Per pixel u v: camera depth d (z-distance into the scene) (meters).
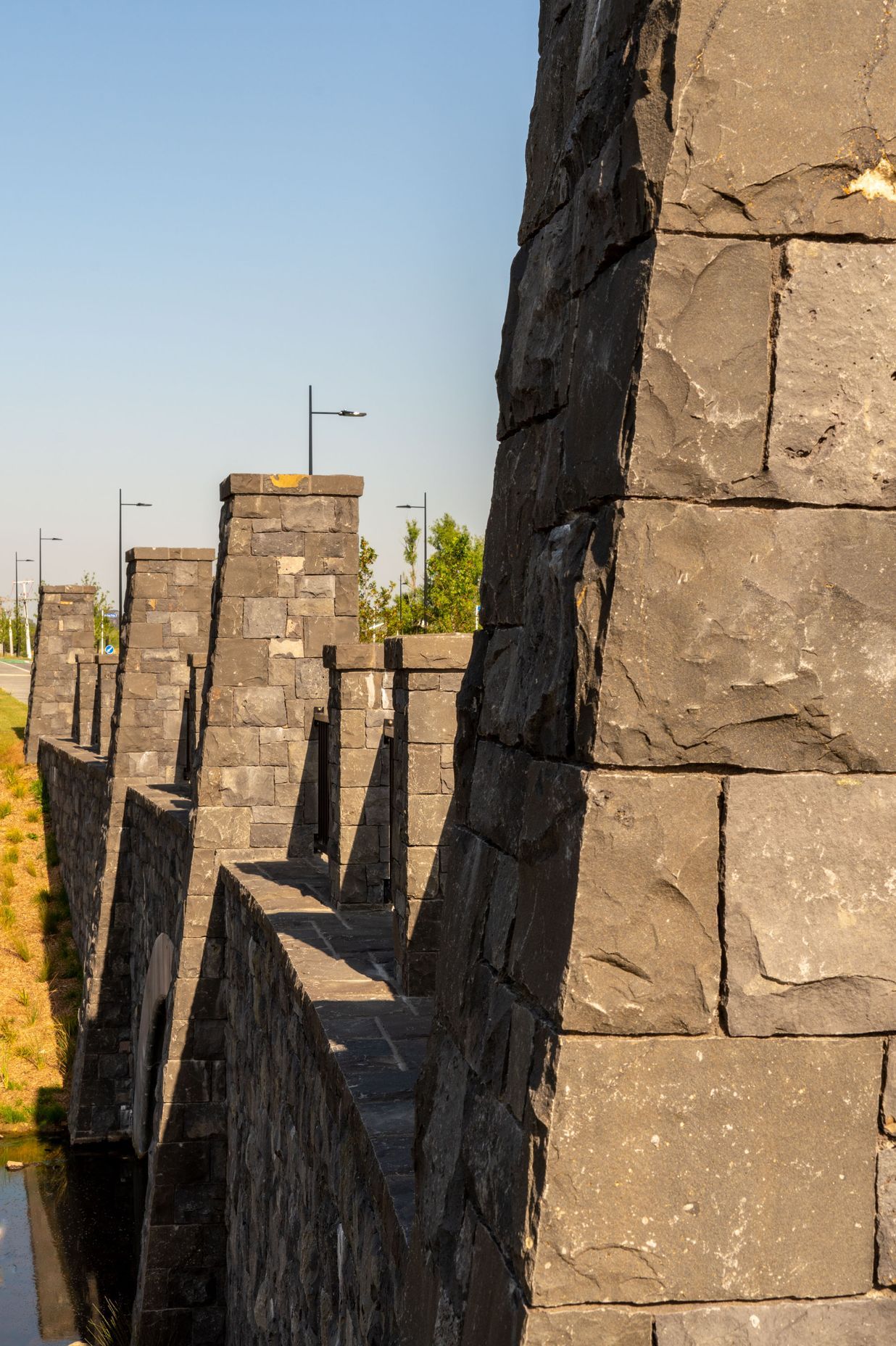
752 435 2.35
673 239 2.32
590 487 2.49
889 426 2.39
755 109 2.33
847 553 2.38
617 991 2.33
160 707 19.58
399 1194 4.52
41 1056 20.97
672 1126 2.34
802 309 2.35
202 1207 12.43
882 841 2.40
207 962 12.39
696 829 2.36
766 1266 2.35
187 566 19.66
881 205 2.37
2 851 28.25
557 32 3.07
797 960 2.36
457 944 3.24
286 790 12.53
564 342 2.80
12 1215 16.53
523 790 2.83
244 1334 10.34
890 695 2.40
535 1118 2.36
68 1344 13.62
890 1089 2.39
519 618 3.08
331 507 12.66
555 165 2.99
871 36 2.36
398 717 8.16
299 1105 7.64
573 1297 2.31
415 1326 3.17
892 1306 2.38
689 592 2.34
